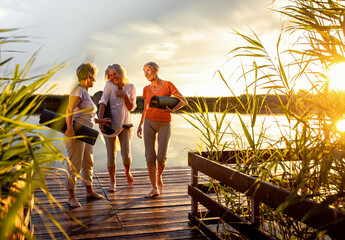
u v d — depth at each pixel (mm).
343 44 1593
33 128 859
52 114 2385
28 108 961
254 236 2068
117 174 5816
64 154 973
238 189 2252
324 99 1654
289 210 1668
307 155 1678
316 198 1761
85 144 3854
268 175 2008
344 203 1588
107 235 3031
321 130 1655
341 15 1572
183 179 5480
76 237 2961
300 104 1837
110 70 4277
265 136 2094
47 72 864
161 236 3023
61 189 4414
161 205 4000
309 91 1820
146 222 3402
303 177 1759
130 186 4941
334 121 1580
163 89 4172
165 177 5637
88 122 3570
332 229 1344
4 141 957
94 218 3488
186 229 3213
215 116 2672
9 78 935
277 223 2066
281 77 1871
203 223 2992
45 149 954
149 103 4230
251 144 2193
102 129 4297
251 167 2215
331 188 1649
